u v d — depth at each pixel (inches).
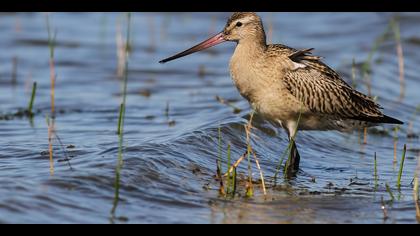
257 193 460.1
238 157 532.7
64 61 877.2
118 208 410.6
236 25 539.2
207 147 530.6
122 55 866.1
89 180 434.0
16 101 713.6
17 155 493.0
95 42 958.4
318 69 536.7
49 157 485.7
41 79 803.4
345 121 547.8
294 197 455.8
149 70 853.8
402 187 487.5
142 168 458.9
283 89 525.0
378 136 639.8
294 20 1087.6
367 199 457.4
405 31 997.2
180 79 821.9
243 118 602.5
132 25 1048.2
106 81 806.5
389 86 786.8
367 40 979.3
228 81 810.8
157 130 588.4
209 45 556.4
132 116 651.5
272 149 571.5
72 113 666.2
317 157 572.7
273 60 526.6
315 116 539.2
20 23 1026.7
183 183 458.6
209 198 441.4
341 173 525.3
